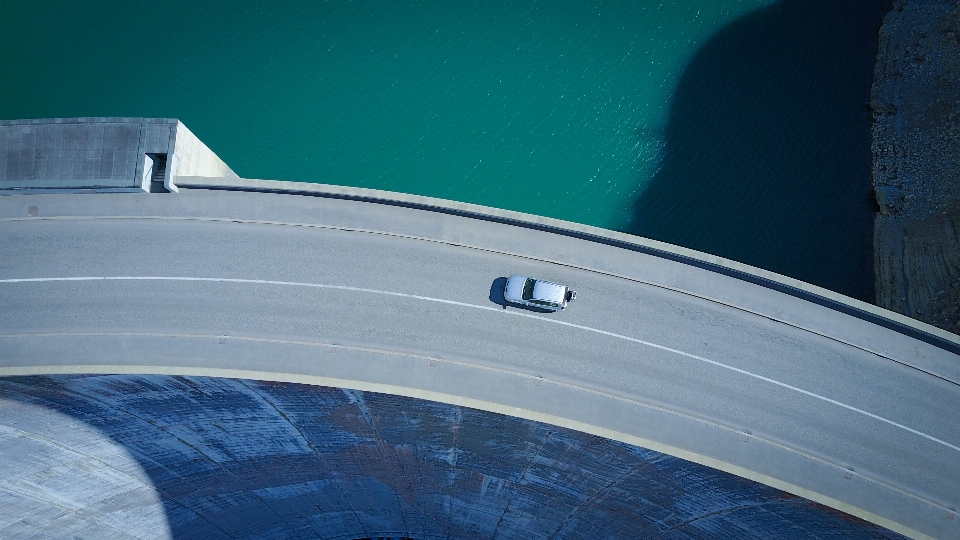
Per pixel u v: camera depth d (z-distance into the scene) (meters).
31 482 52.28
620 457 45.50
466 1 72.56
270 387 44.56
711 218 67.19
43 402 46.59
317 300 46.25
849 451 45.03
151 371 43.62
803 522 45.81
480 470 51.66
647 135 69.31
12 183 46.44
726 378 45.88
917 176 66.62
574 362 45.72
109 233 47.41
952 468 44.97
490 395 44.78
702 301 47.12
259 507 59.03
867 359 46.56
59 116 68.75
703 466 43.56
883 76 71.31
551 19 71.88
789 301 47.28
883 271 64.75
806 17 73.12
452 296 46.59
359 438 49.81
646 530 53.25
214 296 46.22
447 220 47.78
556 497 52.69
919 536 42.50
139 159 46.41
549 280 47.06
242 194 47.97
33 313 45.75
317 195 47.91
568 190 67.69
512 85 70.38
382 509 60.62
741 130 69.69
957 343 45.66
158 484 54.75
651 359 46.00
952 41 70.06
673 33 72.00
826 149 69.25
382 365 45.03
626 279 47.31
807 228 66.69
